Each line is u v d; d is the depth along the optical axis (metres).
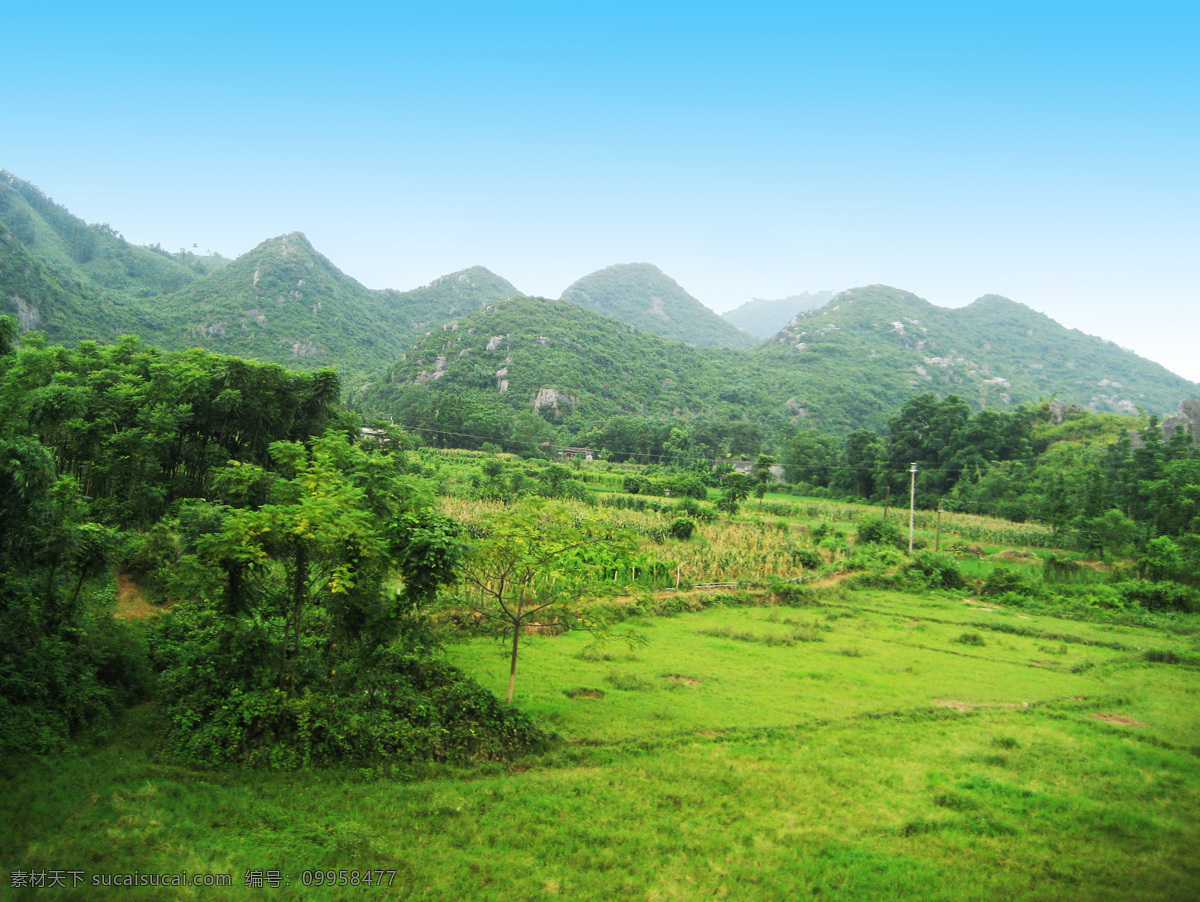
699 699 19.25
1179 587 38.91
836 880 10.63
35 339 31.25
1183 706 21.33
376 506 17.52
